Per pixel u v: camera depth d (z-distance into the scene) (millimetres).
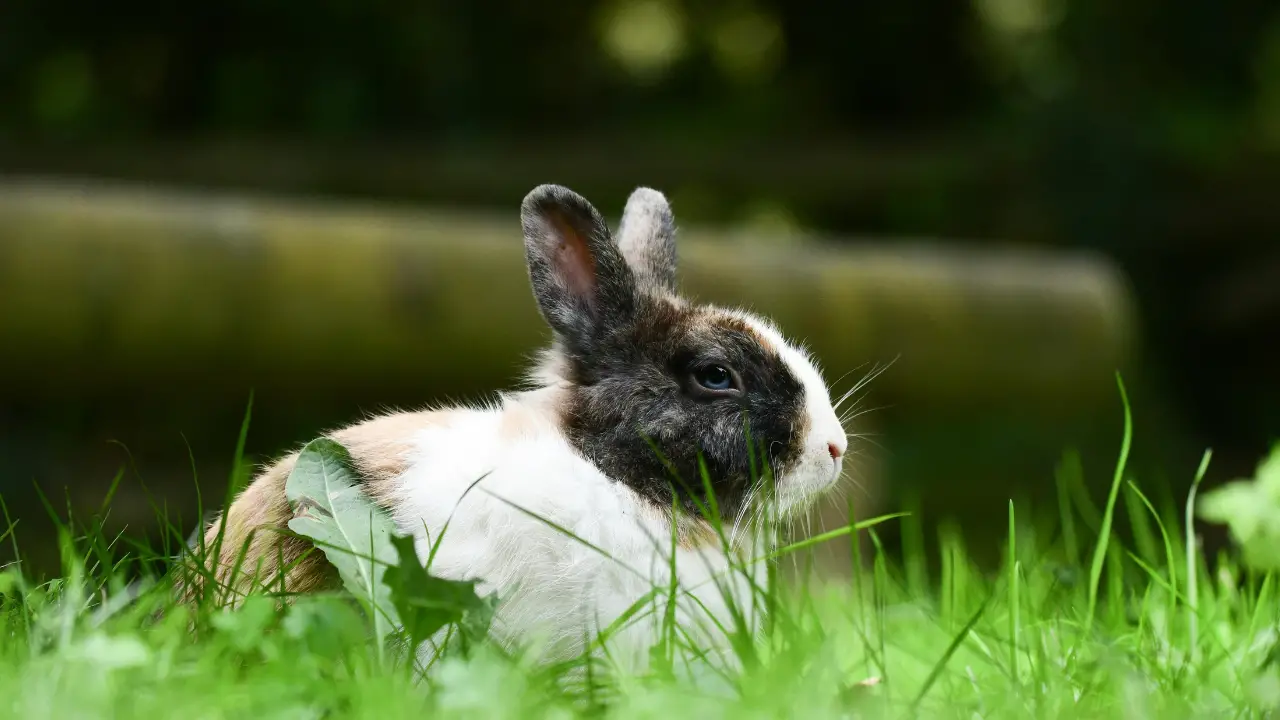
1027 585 4398
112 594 3607
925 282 8773
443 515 3758
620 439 4195
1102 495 10281
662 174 14570
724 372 4281
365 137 14828
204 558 3613
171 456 9820
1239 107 15586
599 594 3785
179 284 7555
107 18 14852
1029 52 16812
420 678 3342
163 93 15320
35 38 14859
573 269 4414
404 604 3240
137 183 12969
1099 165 14570
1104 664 3258
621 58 17984
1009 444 10336
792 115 17250
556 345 4594
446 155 13969
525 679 3072
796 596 4730
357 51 15258
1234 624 4289
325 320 7816
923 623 4680
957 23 17422
